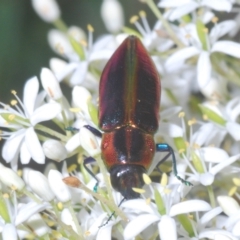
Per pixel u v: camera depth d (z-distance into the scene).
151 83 0.16
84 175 0.16
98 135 0.16
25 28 0.21
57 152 0.16
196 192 0.17
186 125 0.17
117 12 0.18
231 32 0.18
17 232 0.15
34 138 0.16
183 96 0.18
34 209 0.16
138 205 0.15
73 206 0.16
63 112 0.16
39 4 0.18
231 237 0.15
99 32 0.21
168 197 0.15
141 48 0.16
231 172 0.16
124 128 0.16
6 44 0.21
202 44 0.17
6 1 0.21
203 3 0.17
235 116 0.17
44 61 0.21
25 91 0.16
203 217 0.16
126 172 0.15
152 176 0.17
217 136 0.17
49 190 0.15
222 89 0.17
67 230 0.15
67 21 0.22
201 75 0.17
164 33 0.17
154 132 0.16
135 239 0.16
